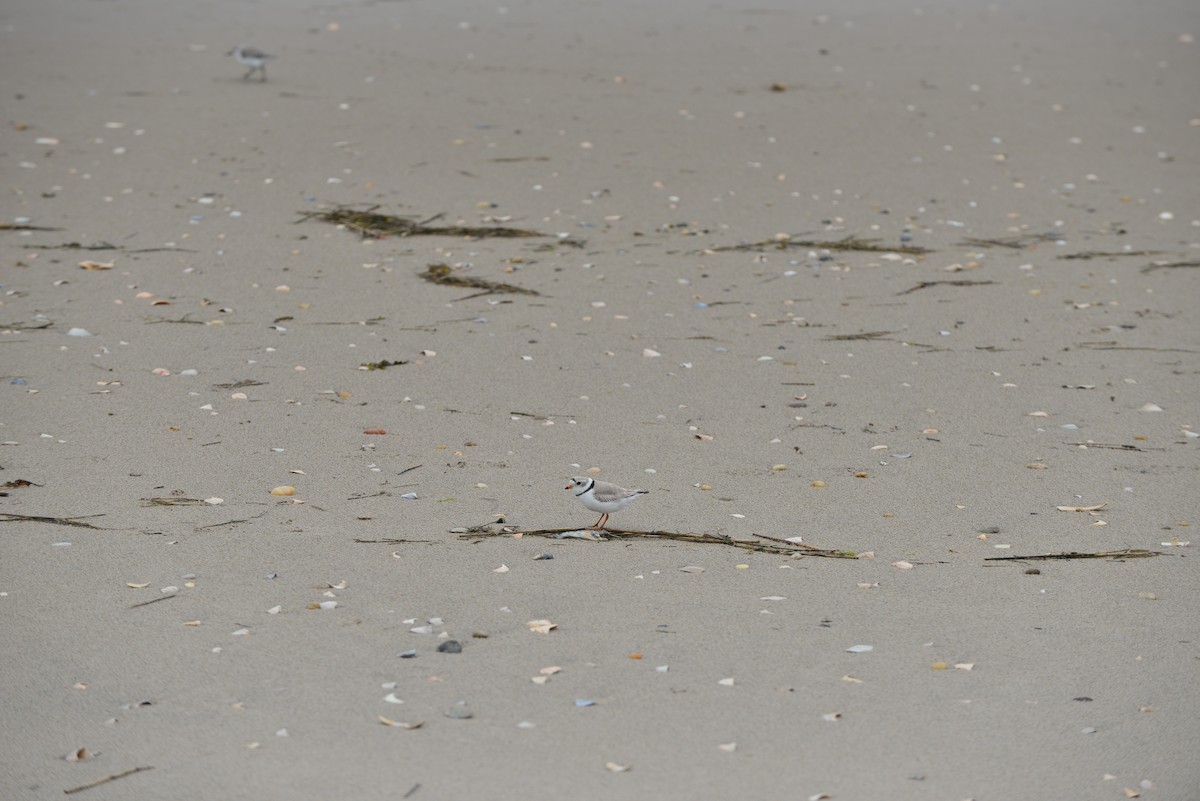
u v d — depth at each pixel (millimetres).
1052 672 15258
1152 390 25078
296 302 28672
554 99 45406
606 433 22656
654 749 13492
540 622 16078
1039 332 28078
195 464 20719
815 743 13703
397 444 21875
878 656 15531
